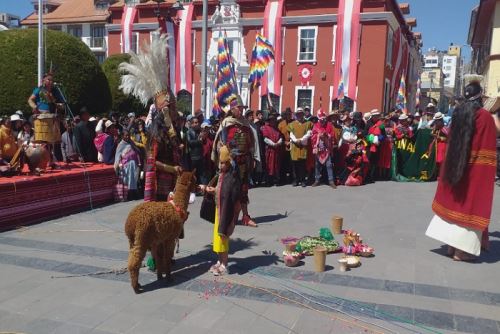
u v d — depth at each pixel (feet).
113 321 12.82
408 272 16.47
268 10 87.20
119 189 29.86
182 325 12.57
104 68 80.84
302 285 15.29
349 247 18.11
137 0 107.96
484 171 16.69
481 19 81.05
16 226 22.95
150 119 19.01
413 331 12.17
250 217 24.52
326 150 34.65
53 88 27.76
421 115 45.19
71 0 146.61
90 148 32.96
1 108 48.16
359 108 83.76
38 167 25.75
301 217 24.88
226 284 15.43
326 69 85.76
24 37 49.08
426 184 36.40
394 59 91.45
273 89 88.48
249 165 22.58
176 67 93.81
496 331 12.21
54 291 14.89
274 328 12.36
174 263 17.51
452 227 17.40
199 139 32.32
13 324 12.66
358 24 81.10
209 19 91.86
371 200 29.71
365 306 13.64
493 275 16.24
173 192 16.26
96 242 20.35
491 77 70.90
